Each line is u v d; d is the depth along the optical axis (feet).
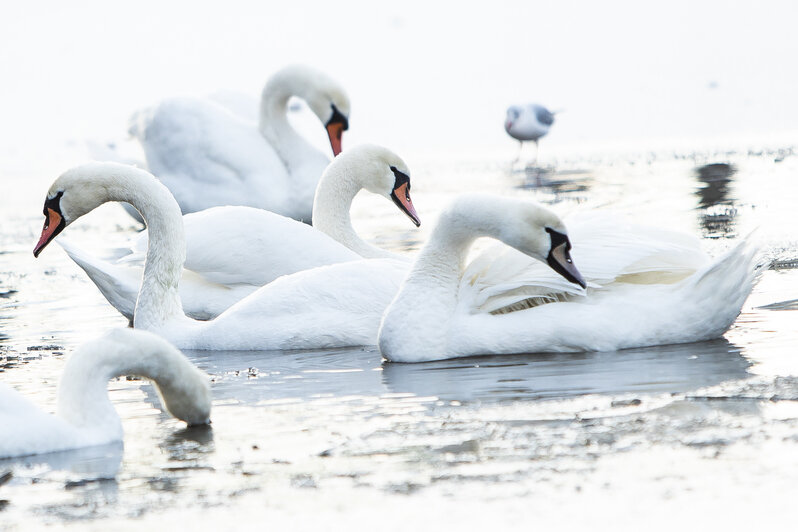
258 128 86.28
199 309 54.49
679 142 135.03
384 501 27.35
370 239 75.97
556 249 41.81
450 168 122.62
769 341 42.29
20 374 43.01
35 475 30.50
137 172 49.21
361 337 46.65
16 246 84.79
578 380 37.88
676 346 42.52
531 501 26.81
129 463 31.30
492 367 40.86
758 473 27.73
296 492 28.35
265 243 54.34
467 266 44.29
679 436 30.81
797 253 60.34
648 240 43.83
